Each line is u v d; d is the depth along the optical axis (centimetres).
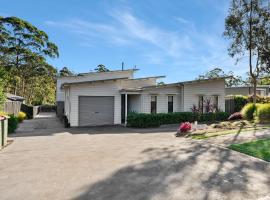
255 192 471
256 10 1936
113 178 555
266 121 1576
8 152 861
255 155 734
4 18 3391
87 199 446
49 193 475
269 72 1991
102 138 1192
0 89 1226
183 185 508
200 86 2086
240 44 2036
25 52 3556
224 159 709
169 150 845
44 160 732
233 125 1438
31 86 4447
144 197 450
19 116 2119
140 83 2233
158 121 1753
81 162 702
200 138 1080
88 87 1808
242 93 3269
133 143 1017
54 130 1568
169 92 2003
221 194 462
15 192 483
